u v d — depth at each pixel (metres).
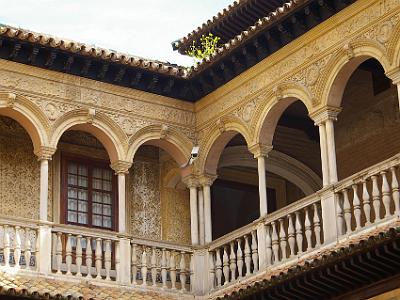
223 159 28.23
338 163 27.03
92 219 26.55
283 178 29.66
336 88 23.48
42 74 25.25
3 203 25.27
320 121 23.53
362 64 25.28
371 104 26.33
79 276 24.11
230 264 24.92
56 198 26.16
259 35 24.55
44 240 23.94
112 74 25.97
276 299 22.41
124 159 25.83
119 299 23.62
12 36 24.23
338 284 21.41
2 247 23.83
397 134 25.53
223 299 22.98
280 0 28.03
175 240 27.44
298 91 24.22
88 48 25.05
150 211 27.41
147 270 25.50
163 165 27.95
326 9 23.38
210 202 27.09
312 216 26.36
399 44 21.84
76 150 26.86
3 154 25.61
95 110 25.72
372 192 22.14
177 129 26.81
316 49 23.91
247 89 25.67
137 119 26.31
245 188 29.50
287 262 23.34
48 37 24.56
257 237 24.38
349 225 22.00
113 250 25.58
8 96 24.62
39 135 24.84
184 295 25.16
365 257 20.17
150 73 26.20
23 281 22.78
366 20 22.72
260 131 25.08
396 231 19.23
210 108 26.73
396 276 20.62
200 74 26.31
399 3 21.95
